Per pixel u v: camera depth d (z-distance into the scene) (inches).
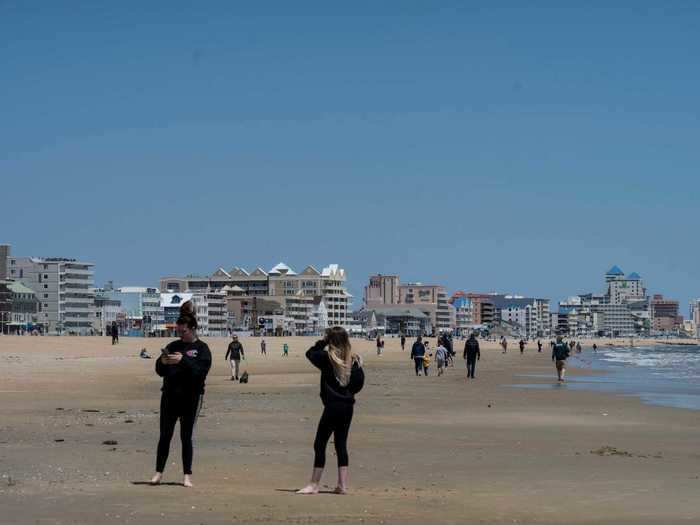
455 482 659.4
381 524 500.1
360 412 1304.1
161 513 516.7
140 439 884.6
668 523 509.4
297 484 641.6
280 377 2460.6
